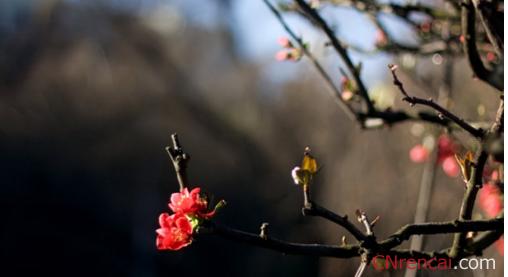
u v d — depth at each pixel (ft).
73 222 55.06
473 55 9.63
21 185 54.13
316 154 48.08
